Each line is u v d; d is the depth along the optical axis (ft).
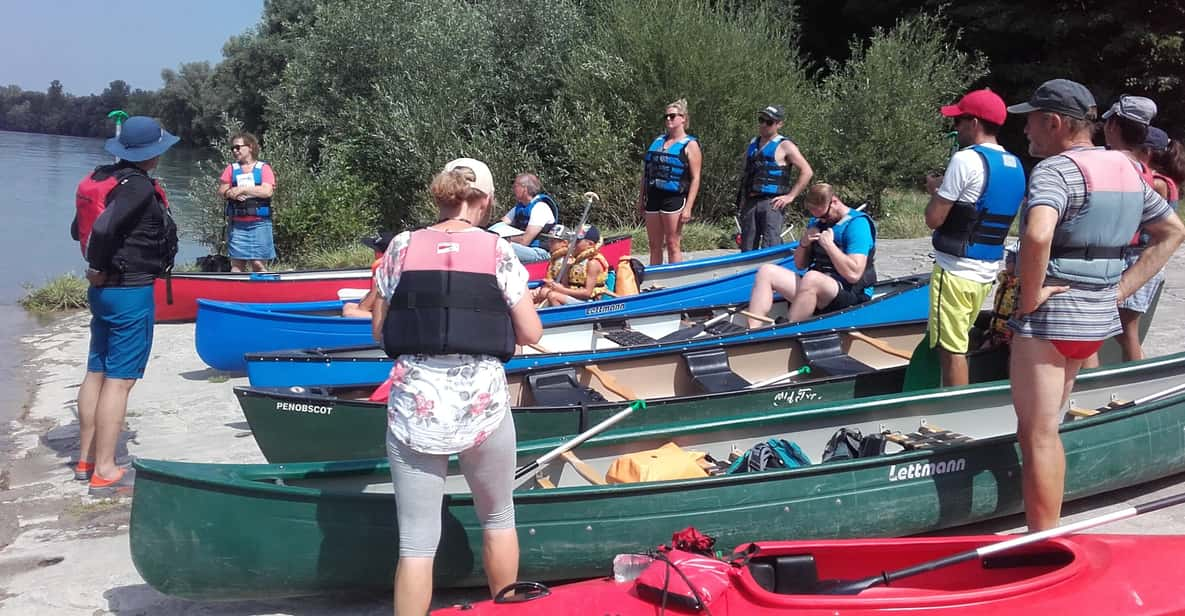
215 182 49.57
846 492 13.88
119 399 17.57
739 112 50.72
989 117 16.12
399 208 53.42
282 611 13.53
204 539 12.51
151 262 17.20
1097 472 15.35
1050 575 10.18
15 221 68.44
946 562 10.61
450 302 10.80
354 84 55.47
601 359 20.18
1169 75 67.36
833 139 53.31
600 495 13.11
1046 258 11.96
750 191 32.86
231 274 31.81
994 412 17.26
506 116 55.31
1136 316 19.21
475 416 10.85
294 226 46.80
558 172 53.36
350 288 32.53
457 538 12.94
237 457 19.62
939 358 17.94
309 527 12.67
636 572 10.87
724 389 19.49
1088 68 69.77
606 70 51.39
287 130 56.75
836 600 9.86
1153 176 17.54
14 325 34.22
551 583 13.62
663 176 31.68
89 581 14.40
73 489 18.12
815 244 23.47
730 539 13.44
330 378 20.48
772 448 14.99
